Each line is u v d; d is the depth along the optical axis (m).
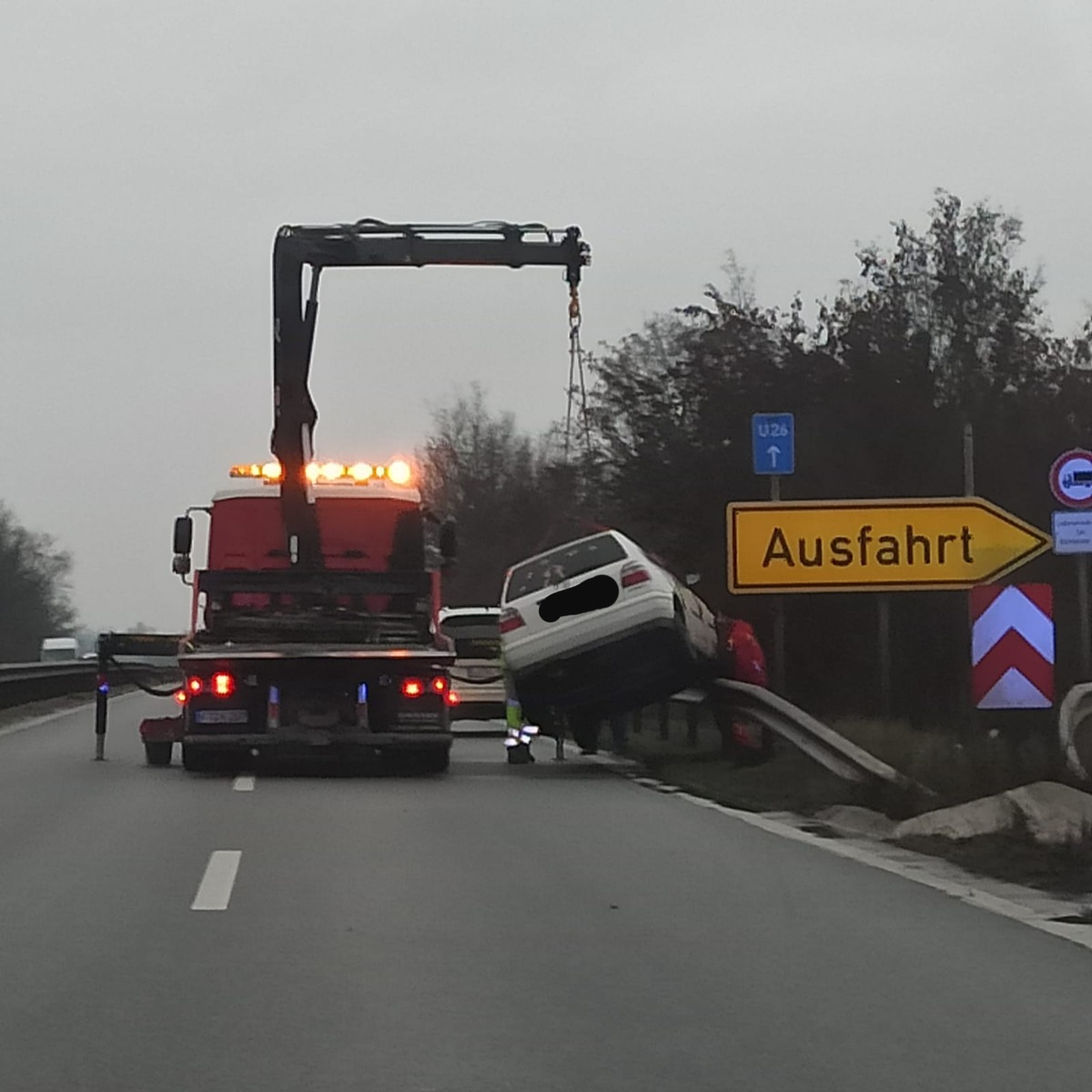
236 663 19.67
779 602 23.17
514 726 22.59
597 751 24.64
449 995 8.62
